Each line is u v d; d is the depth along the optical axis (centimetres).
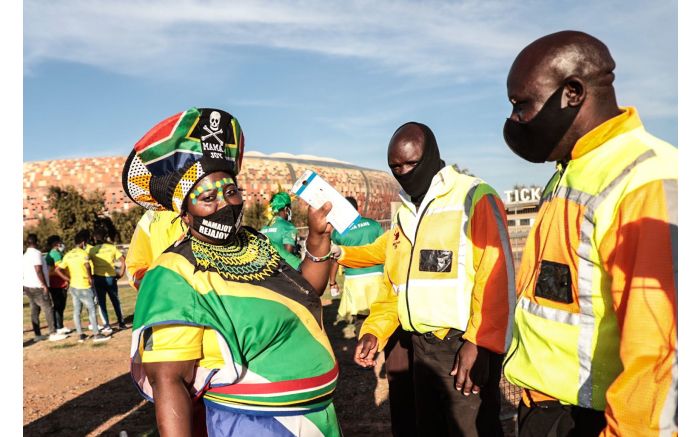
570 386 196
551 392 202
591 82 193
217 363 213
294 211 4219
